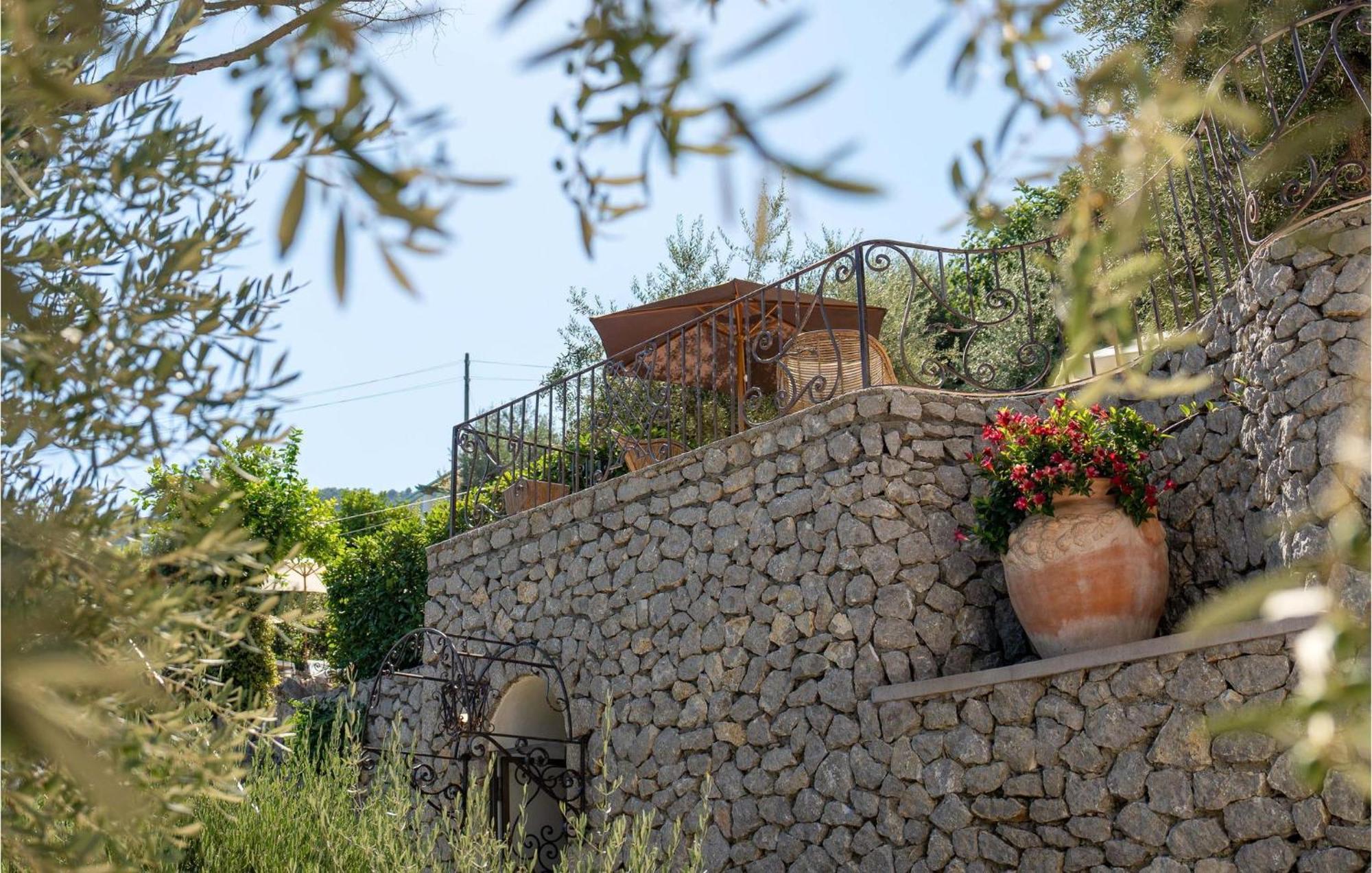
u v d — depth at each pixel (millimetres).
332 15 502
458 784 8070
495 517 10148
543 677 8469
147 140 1468
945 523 6316
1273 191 5312
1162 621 5938
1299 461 4930
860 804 5977
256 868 4164
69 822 1337
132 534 1379
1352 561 547
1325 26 5766
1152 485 5684
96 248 1487
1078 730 5289
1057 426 5789
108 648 1213
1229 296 5715
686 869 5051
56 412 1332
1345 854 4387
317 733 9672
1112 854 5078
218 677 1544
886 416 6402
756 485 7035
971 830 5531
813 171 452
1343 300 4895
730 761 6738
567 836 7676
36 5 639
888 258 6816
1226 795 4762
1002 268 11703
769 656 6652
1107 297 682
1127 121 628
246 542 1366
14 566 1103
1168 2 7059
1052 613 5582
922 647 6027
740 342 8742
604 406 11172
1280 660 4695
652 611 7582
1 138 1111
